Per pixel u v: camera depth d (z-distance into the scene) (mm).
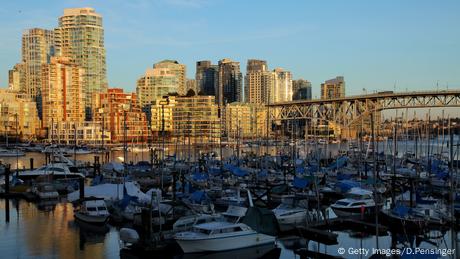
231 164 118312
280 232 56844
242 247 50719
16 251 50281
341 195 77938
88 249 51281
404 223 57562
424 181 87875
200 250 49188
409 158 130750
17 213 70062
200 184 86938
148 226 50812
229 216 53438
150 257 48969
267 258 50156
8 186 81938
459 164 98938
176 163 123500
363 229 58625
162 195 74500
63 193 88750
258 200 74000
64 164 113062
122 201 64312
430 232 57312
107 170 114062
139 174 105312
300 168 105375
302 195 70000
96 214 61562
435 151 167500
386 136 193000
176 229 53406
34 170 105625
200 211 61750
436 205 62719
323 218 62531
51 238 55594
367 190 71812
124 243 51656
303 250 51000
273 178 95375
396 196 74812
